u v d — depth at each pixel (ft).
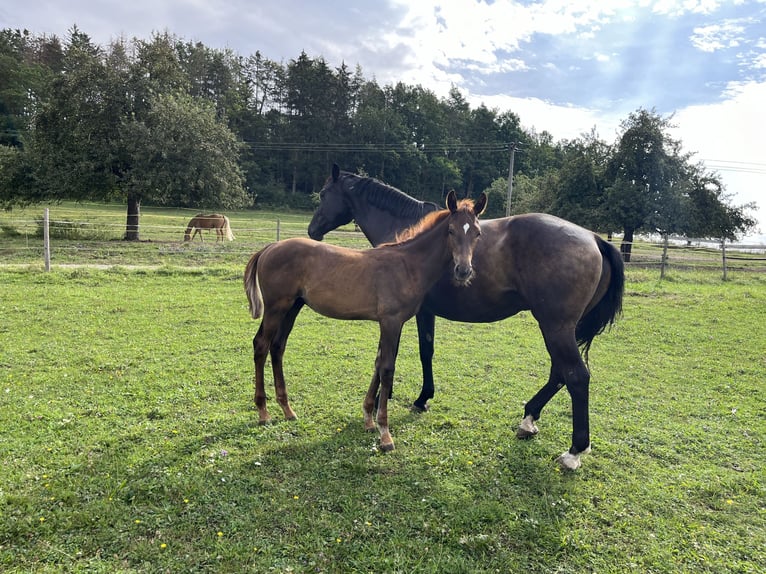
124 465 11.40
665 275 49.06
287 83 202.08
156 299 30.60
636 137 70.95
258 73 230.68
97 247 53.52
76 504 9.87
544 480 11.77
